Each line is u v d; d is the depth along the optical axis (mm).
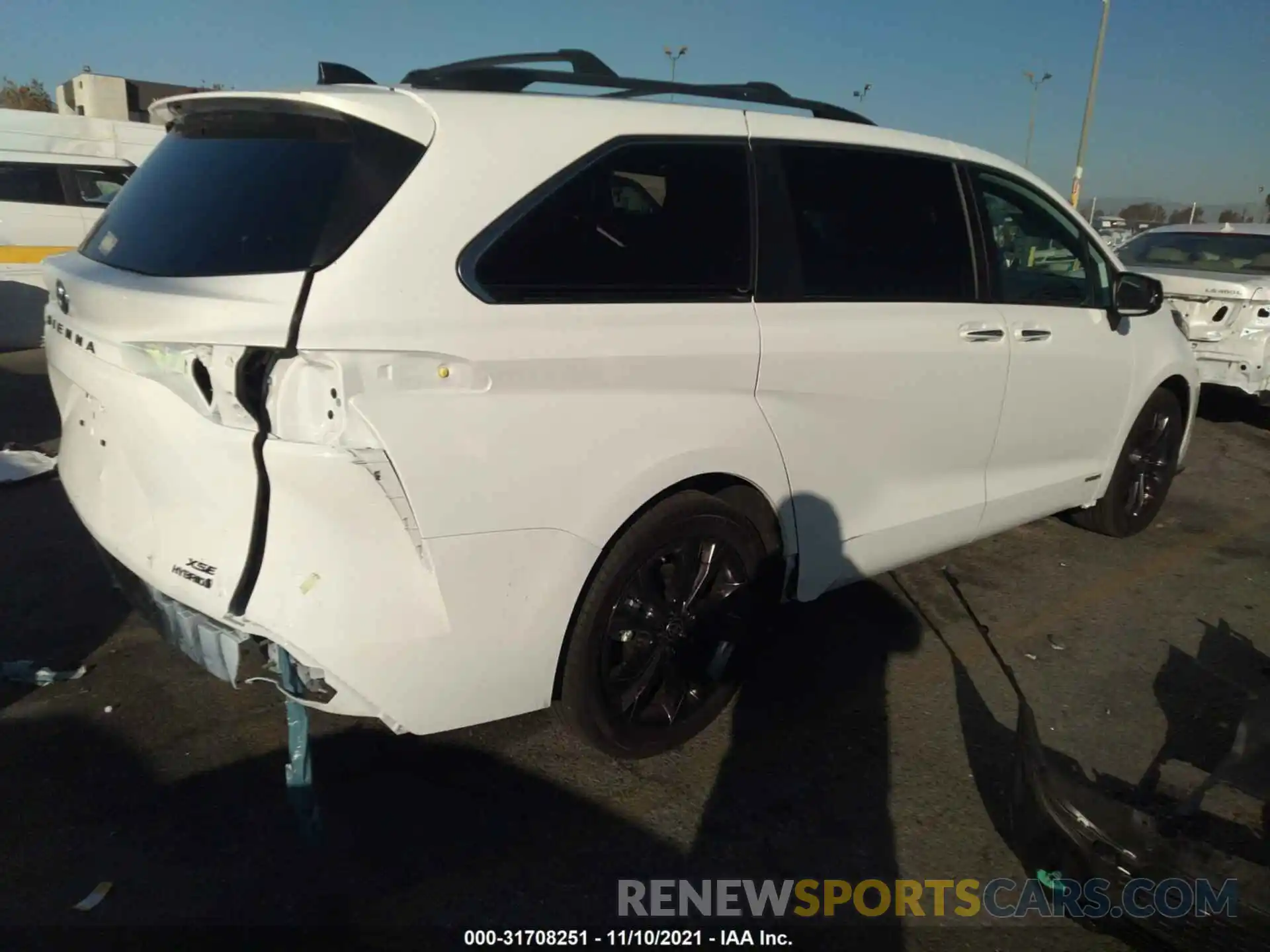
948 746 3264
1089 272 4359
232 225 2381
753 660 3287
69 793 2816
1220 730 3393
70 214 10594
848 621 4152
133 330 2277
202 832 2680
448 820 2779
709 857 2691
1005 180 3969
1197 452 7484
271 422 2162
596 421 2545
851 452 3322
